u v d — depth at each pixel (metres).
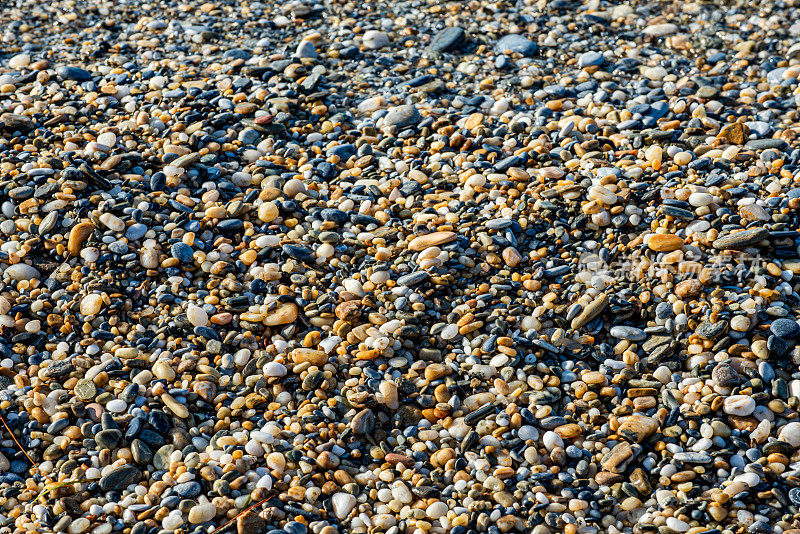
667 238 3.12
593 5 5.22
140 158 3.57
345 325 2.98
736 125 3.76
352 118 4.06
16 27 5.00
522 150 3.68
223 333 3.00
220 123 3.87
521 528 2.49
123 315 3.05
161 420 2.71
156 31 4.94
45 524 2.46
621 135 3.82
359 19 5.11
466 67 4.53
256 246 3.23
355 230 3.34
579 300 3.06
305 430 2.73
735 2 5.18
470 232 3.29
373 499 2.59
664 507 2.52
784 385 2.75
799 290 3.01
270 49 4.69
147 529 2.45
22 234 3.22
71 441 2.67
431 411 2.80
